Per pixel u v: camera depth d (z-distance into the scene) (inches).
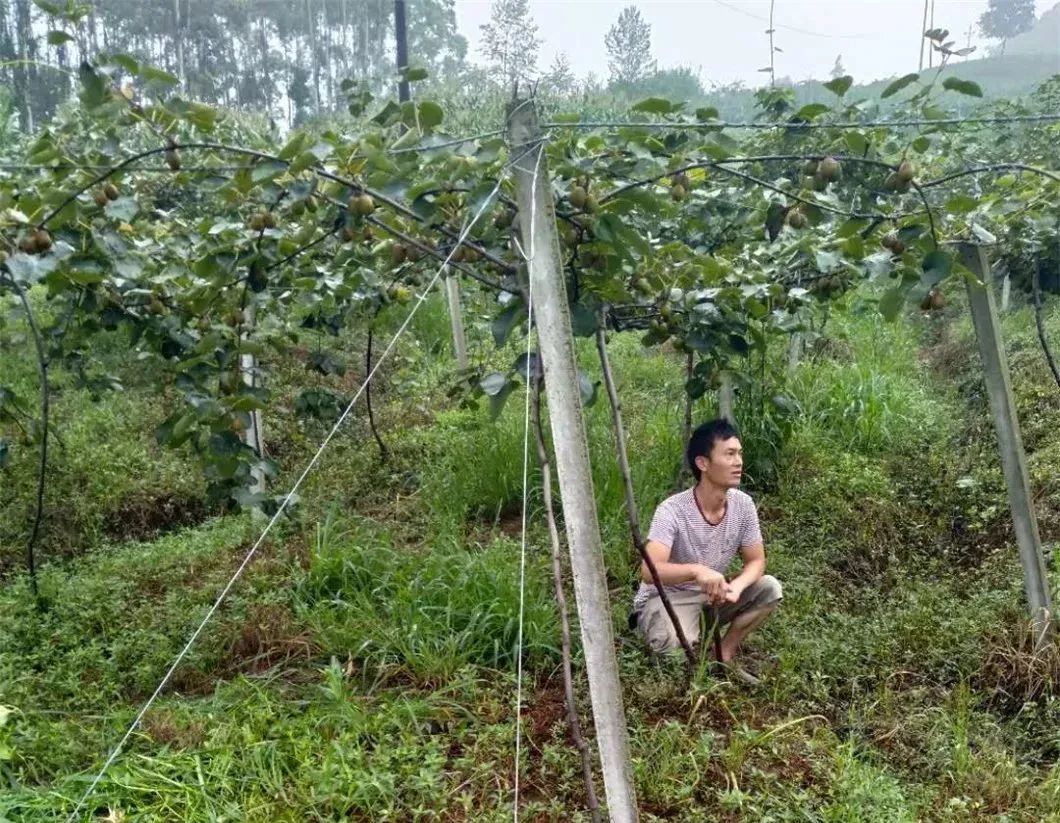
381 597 169.0
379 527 208.7
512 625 154.1
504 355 324.8
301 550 193.2
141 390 299.6
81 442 256.7
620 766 82.4
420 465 250.8
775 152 176.1
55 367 291.6
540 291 80.4
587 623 81.0
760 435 231.3
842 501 220.1
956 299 365.4
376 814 115.0
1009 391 150.7
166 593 183.0
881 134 121.9
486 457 222.5
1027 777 127.6
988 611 165.2
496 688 144.2
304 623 162.4
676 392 293.1
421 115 99.5
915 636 161.6
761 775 121.4
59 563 210.1
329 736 129.3
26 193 112.8
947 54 107.0
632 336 369.4
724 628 161.5
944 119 114.7
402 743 126.6
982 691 150.9
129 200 114.7
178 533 234.7
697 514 150.8
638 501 202.7
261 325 165.0
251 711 134.3
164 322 151.0
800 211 116.2
